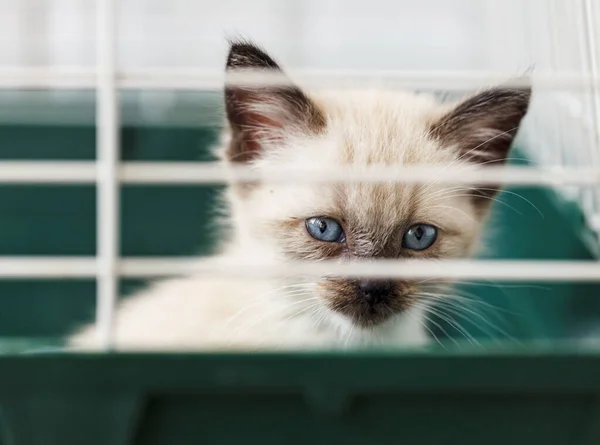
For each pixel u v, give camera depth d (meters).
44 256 0.49
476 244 0.42
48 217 0.49
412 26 0.53
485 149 0.41
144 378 0.30
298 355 0.31
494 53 0.50
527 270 0.35
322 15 0.53
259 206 0.41
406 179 0.38
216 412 0.31
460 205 0.41
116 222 0.34
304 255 0.40
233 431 0.31
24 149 0.50
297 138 0.41
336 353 0.31
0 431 0.31
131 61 0.52
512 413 0.31
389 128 0.41
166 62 0.53
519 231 0.45
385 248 0.39
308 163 0.40
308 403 0.31
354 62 0.54
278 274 0.39
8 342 0.32
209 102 0.49
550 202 0.44
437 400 0.31
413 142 0.40
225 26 0.51
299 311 0.40
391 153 0.40
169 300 0.41
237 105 0.40
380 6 0.53
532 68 0.40
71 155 0.50
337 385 0.31
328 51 0.54
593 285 0.43
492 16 0.50
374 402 0.31
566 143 0.43
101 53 0.34
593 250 0.42
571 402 0.31
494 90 0.40
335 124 0.41
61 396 0.30
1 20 0.51
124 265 0.33
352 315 0.40
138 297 0.43
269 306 0.40
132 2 0.52
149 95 0.50
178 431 0.31
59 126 0.50
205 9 0.53
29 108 0.50
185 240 0.50
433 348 0.31
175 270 0.34
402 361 0.31
